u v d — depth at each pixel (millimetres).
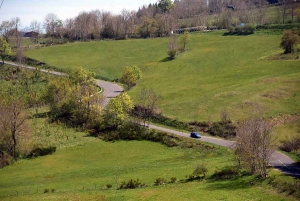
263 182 48625
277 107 97750
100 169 68000
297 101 99625
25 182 61750
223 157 71500
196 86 126188
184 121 96688
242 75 129875
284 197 42469
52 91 106688
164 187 52781
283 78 116375
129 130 90688
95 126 94188
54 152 79625
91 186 56844
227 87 117188
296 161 64125
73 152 79312
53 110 103188
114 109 92438
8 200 50594
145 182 56938
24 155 77188
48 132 89125
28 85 131875
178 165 67562
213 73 142125
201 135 89438
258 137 52156
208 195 45719
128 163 71688
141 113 99812
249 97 104750
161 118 100438
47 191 55031
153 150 80688
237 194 44906
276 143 74312
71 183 59375
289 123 89312
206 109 102125
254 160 52531
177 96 117188
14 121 76812
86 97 100000
